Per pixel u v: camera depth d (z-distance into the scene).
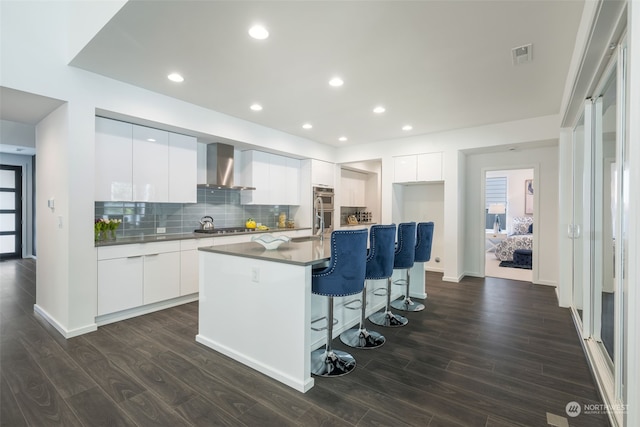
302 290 2.14
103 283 3.22
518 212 8.62
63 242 3.00
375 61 2.75
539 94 3.51
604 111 2.50
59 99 2.83
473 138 4.95
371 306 3.67
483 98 3.65
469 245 5.73
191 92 3.51
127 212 4.04
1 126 5.17
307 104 3.87
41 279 3.52
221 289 2.67
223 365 2.45
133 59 2.75
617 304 1.74
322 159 6.17
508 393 2.07
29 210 7.24
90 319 3.08
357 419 1.82
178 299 3.97
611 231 2.29
